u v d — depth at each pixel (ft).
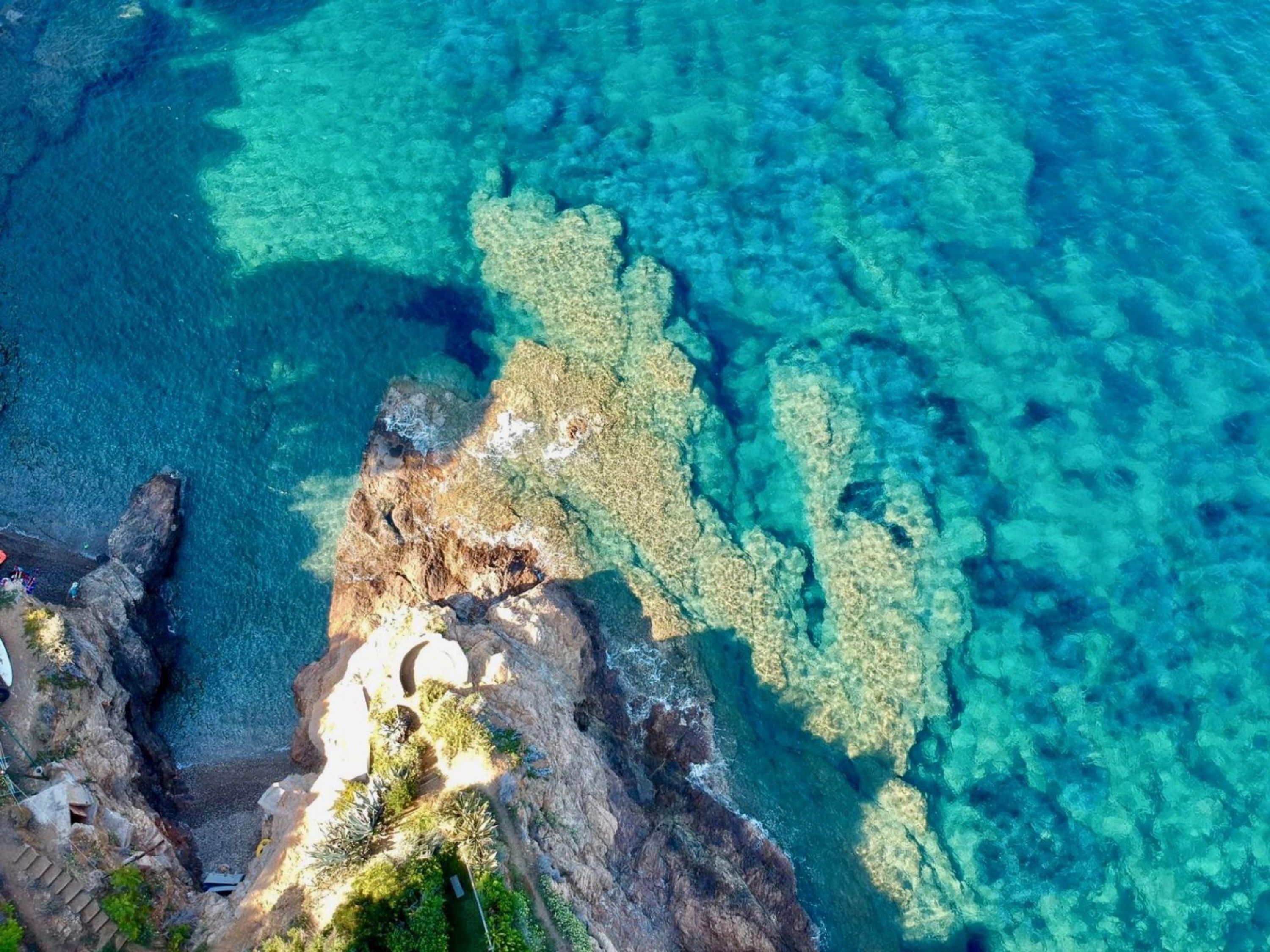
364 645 147.23
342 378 183.62
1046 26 224.94
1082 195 201.26
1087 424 179.93
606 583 166.20
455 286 194.29
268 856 128.98
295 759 148.87
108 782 132.05
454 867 114.01
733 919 134.31
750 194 205.16
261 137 209.87
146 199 200.03
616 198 204.44
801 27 228.02
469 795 119.75
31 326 184.65
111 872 120.06
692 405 181.88
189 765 149.79
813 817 152.56
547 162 208.74
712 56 224.12
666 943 128.16
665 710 156.56
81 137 206.08
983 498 176.14
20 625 137.90
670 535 171.83
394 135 211.41
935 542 172.04
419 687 134.72
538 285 193.16
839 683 164.04
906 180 204.74
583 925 116.67
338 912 108.47
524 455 175.83
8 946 108.27
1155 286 190.70
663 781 149.59
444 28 228.63
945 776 159.22
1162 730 160.35
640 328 188.03
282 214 200.13
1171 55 218.59
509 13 232.12
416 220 200.75
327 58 222.69
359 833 118.01
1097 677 163.84
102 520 168.86
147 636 156.15
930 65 219.41
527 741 130.11
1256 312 189.26
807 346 189.47
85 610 148.77
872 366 187.01
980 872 152.46
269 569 167.84
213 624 162.61
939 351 187.73
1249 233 195.52
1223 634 166.30
